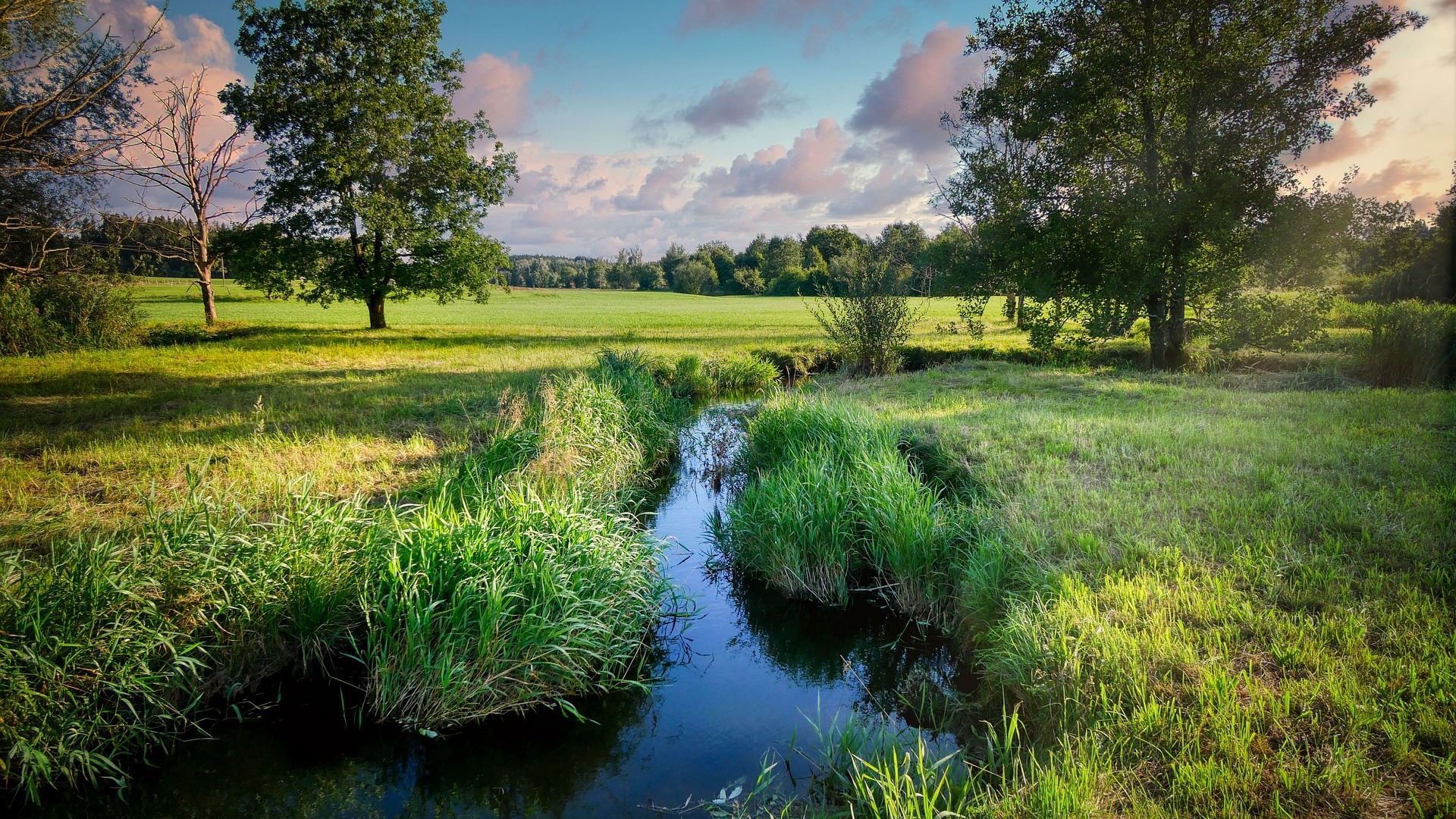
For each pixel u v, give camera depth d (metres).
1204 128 15.21
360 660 4.88
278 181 26.17
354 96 25.30
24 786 3.95
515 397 11.42
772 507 7.12
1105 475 7.29
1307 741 3.24
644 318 49.41
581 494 6.76
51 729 3.93
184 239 29.17
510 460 8.27
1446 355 12.05
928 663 5.41
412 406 12.62
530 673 4.79
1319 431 8.32
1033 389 13.23
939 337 24.89
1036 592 4.86
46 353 19.44
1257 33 14.90
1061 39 16.42
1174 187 15.78
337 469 8.71
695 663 5.63
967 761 3.95
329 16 25.55
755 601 6.68
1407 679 3.52
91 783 4.12
